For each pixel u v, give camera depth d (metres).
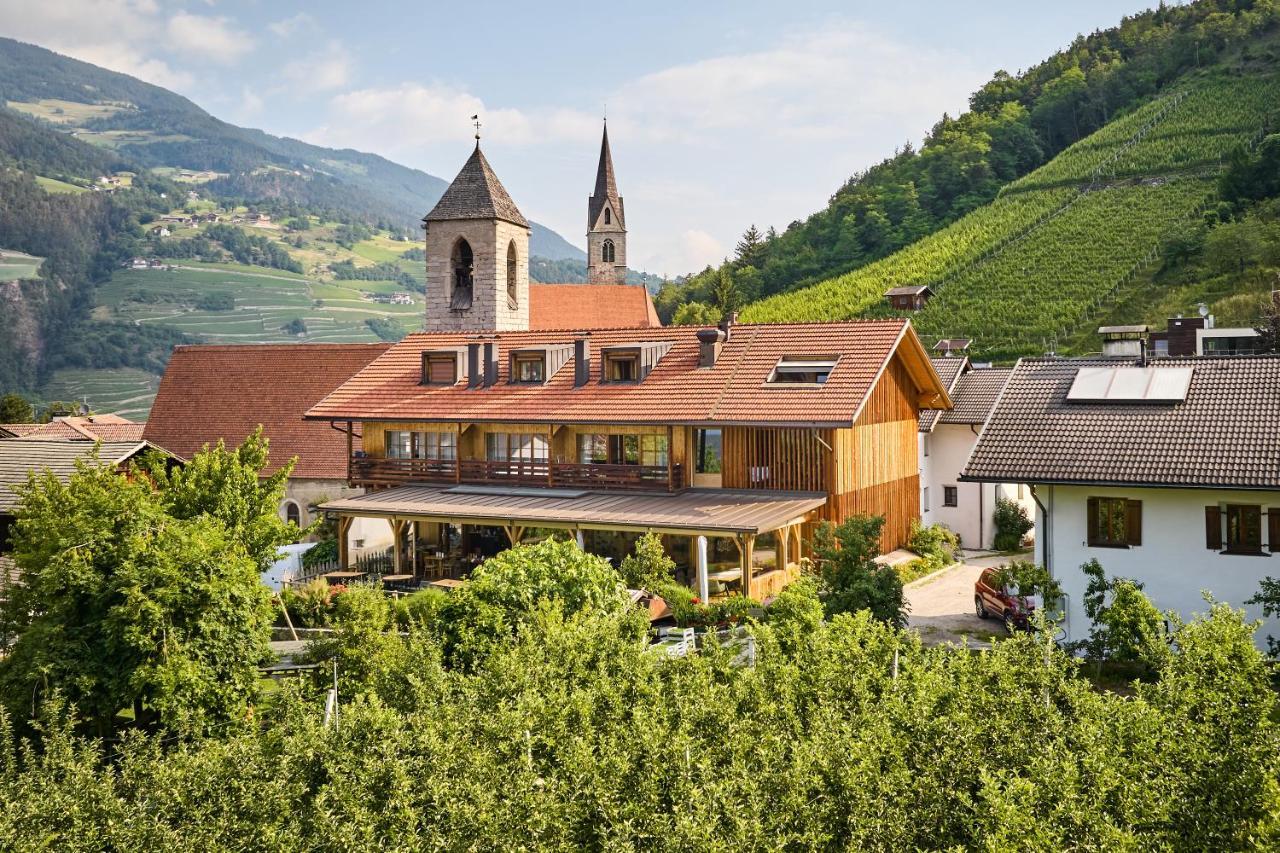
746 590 32.12
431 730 17.36
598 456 40.19
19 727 20.33
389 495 41.19
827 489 36.22
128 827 16.47
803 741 16.45
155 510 22.44
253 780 17.12
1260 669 16.70
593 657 20.81
